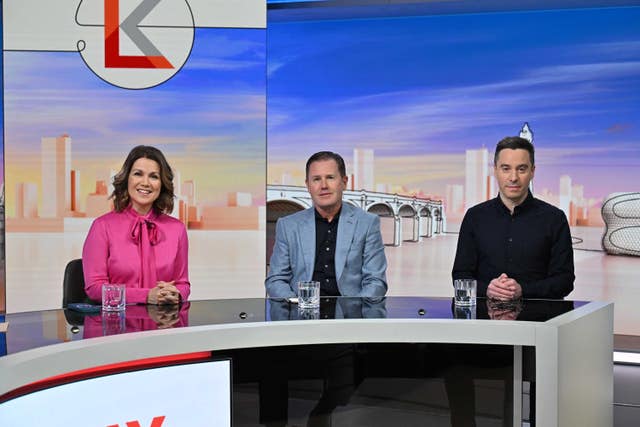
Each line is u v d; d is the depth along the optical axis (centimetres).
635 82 493
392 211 539
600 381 248
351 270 310
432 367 229
